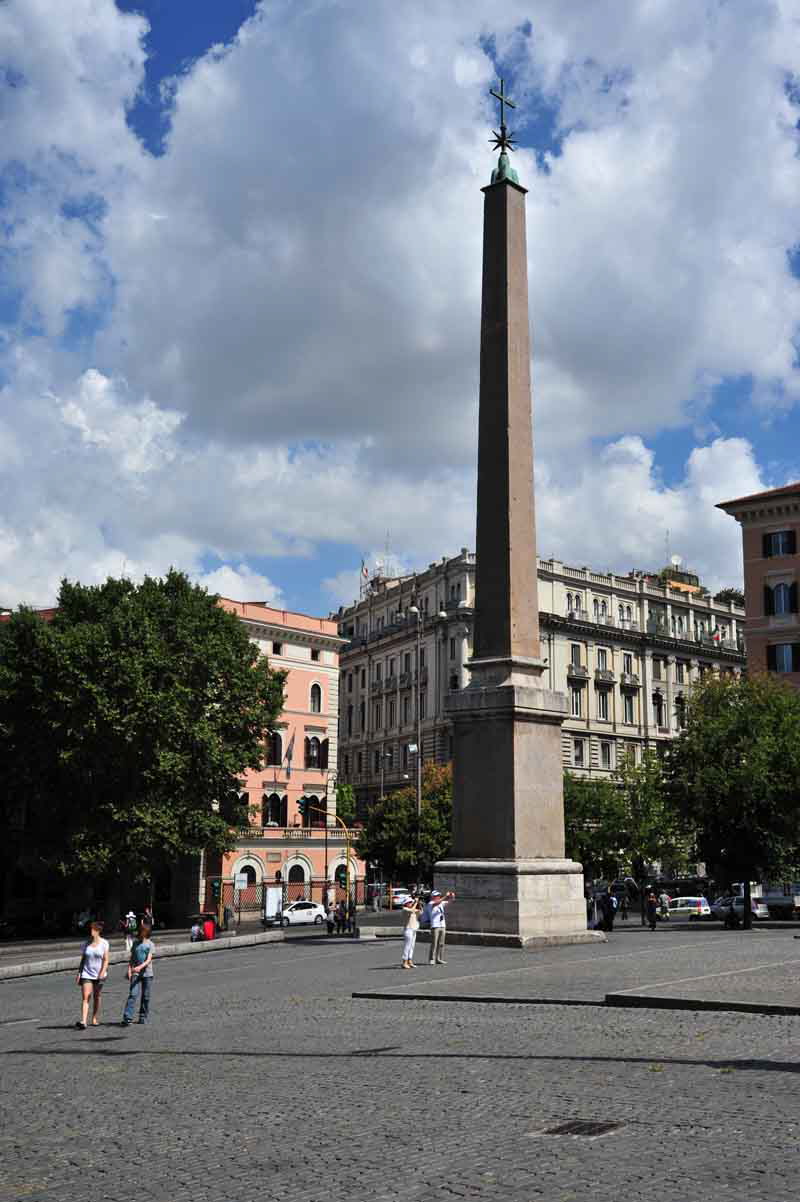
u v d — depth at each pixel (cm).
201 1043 1775
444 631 10069
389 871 8894
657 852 7862
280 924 6756
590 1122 1053
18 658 5841
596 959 2698
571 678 9744
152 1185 940
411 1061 1455
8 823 6662
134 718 5491
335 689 8775
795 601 7400
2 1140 1153
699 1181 849
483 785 3359
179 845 5700
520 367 3488
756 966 2334
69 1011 2466
